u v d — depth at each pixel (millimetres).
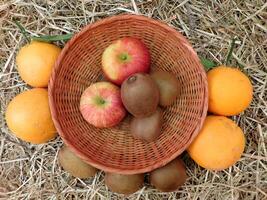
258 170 537
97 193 547
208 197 542
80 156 478
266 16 540
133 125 481
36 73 494
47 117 490
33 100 486
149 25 501
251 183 540
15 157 559
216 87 477
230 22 540
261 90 536
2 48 553
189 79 506
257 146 540
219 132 473
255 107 537
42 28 550
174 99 487
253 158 538
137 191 541
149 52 513
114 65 482
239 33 539
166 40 507
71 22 552
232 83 473
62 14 554
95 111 482
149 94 446
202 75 477
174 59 513
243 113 537
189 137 477
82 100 486
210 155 474
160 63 522
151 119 471
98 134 517
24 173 561
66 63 500
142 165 492
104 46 520
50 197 555
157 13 546
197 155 484
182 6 542
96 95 482
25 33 543
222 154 472
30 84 509
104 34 510
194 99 499
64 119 496
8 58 551
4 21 553
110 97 481
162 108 510
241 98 475
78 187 555
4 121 555
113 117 487
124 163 502
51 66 497
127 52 482
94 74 525
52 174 553
